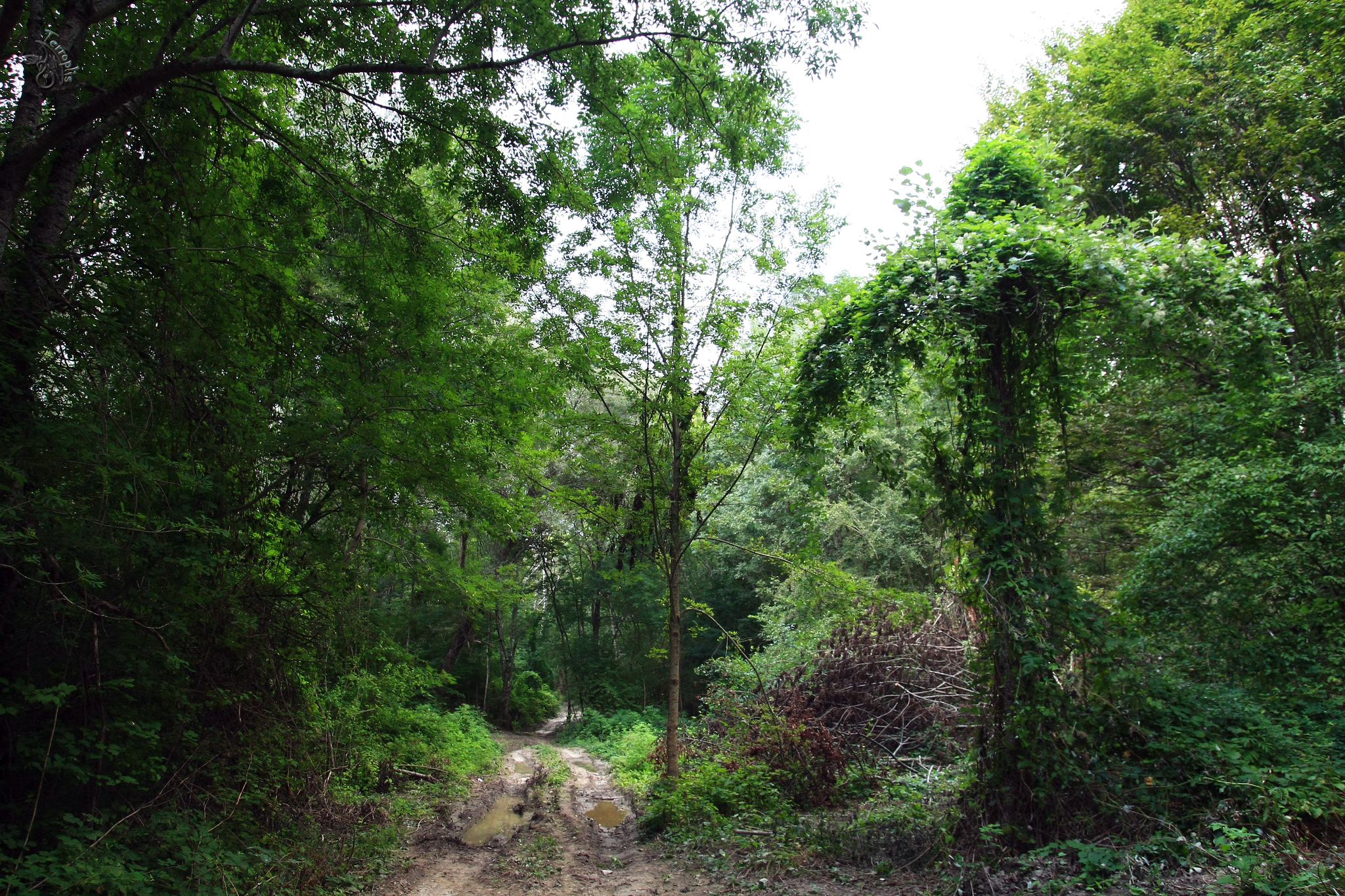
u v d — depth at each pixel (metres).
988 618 5.57
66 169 5.18
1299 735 5.88
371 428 6.79
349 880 5.62
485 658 23.55
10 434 4.19
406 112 6.05
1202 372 8.70
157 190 5.84
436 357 7.65
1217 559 7.56
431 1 5.83
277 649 6.18
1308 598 7.21
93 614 4.45
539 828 7.83
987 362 5.75
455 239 7.66
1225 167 10.81
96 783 4.55
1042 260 5.43
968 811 5.43
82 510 4.27
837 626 10.68
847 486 17.75
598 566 21.39
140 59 5.66
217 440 5.74
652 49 6.62
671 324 8.89
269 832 5.75
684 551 9.45
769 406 8.87
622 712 20.89
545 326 8.72
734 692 10.70
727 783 7.80
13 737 4.22
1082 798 5.19
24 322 4.53
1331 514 7.14
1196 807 5.04
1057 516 5.65
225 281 6.15
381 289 7.14
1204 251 5.34
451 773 10.84
